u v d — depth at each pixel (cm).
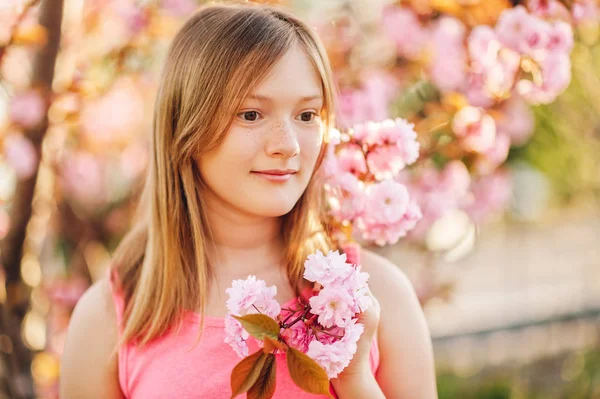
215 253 131
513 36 187
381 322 127
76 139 239
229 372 121
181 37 128
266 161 116
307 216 131
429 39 218
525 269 567
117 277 138
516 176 392
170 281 127
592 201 554
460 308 491
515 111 240
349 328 101
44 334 225
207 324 125
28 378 195
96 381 131
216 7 127
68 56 212
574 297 502
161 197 131
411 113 219
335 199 138
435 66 212
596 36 277
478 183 273
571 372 400
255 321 92
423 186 235
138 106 245
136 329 128
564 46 187
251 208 119
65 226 255
